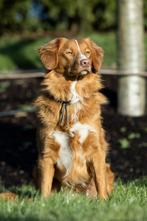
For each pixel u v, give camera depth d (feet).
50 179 27.99
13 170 42.91
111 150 43.78
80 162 27.86
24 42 84.74
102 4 90.63
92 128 27.71
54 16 93.66
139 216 20.27
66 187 28.68
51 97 28.27
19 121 50.29
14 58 74.79
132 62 48.32
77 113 27.71
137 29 48.21
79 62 27.86
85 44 28.86
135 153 43.32
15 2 94.58
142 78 48.91
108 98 52.19
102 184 27.78
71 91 28.14
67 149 27.68
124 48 48.32
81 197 25.13
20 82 60.08
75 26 94.32
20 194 29.73
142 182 30.94
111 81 56.24
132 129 46.24
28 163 44.14
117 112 49.29
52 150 27.78
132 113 48.62
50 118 27.81
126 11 47.91
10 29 97.76
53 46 28.94
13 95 56.59
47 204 23.32
